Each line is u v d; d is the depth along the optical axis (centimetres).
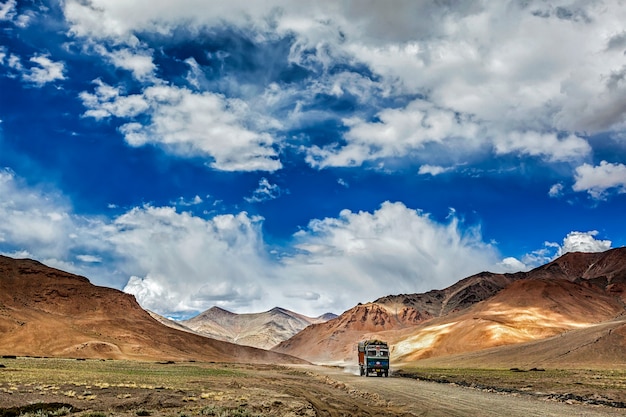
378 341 8944
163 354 17812
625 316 17288
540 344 15012
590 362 11931
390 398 4728
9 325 16050
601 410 3812
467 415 3522
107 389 4497
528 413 3603
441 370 11469
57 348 15450
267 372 10569
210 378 7094
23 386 4375
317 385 6612
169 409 3459
